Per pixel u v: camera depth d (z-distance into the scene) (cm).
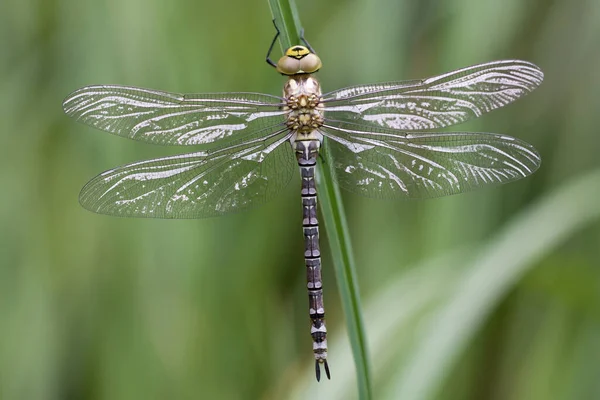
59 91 88
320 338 85
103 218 88
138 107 84
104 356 88
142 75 88
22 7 88
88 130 88
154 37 88
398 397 86
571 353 88
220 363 88
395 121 85
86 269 88
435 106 85
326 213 83
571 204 88
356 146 85
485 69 84
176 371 88
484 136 84
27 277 88
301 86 85
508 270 87
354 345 83
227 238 88
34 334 88
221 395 88
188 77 88
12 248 88
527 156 84
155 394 88
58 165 88
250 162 85
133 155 88
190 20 88
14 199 88
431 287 88
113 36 88
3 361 88
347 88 85
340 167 85
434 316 87
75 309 88
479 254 88
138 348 88
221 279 88
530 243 88
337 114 85
